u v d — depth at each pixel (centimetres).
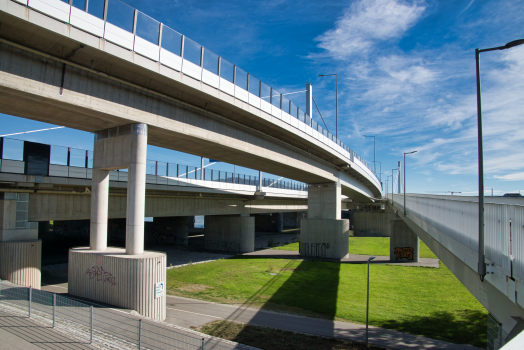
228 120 2536
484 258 918
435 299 2562
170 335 1394
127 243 1866
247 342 1620
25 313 1471
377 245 6300
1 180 2064
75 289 1942
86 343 1211
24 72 1469
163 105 2048
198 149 2678
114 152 1978
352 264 4162
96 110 1714
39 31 1402
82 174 2591
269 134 3044
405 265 4097
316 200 4909
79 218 2841
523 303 686
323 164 4366
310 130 3447
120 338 1309
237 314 2097
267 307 2288
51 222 8362
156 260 1778
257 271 3578
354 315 2153
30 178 2223
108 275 1800
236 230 5200
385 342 1698
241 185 4759
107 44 1583
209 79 2122
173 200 3938
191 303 2322
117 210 3250
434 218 1583
